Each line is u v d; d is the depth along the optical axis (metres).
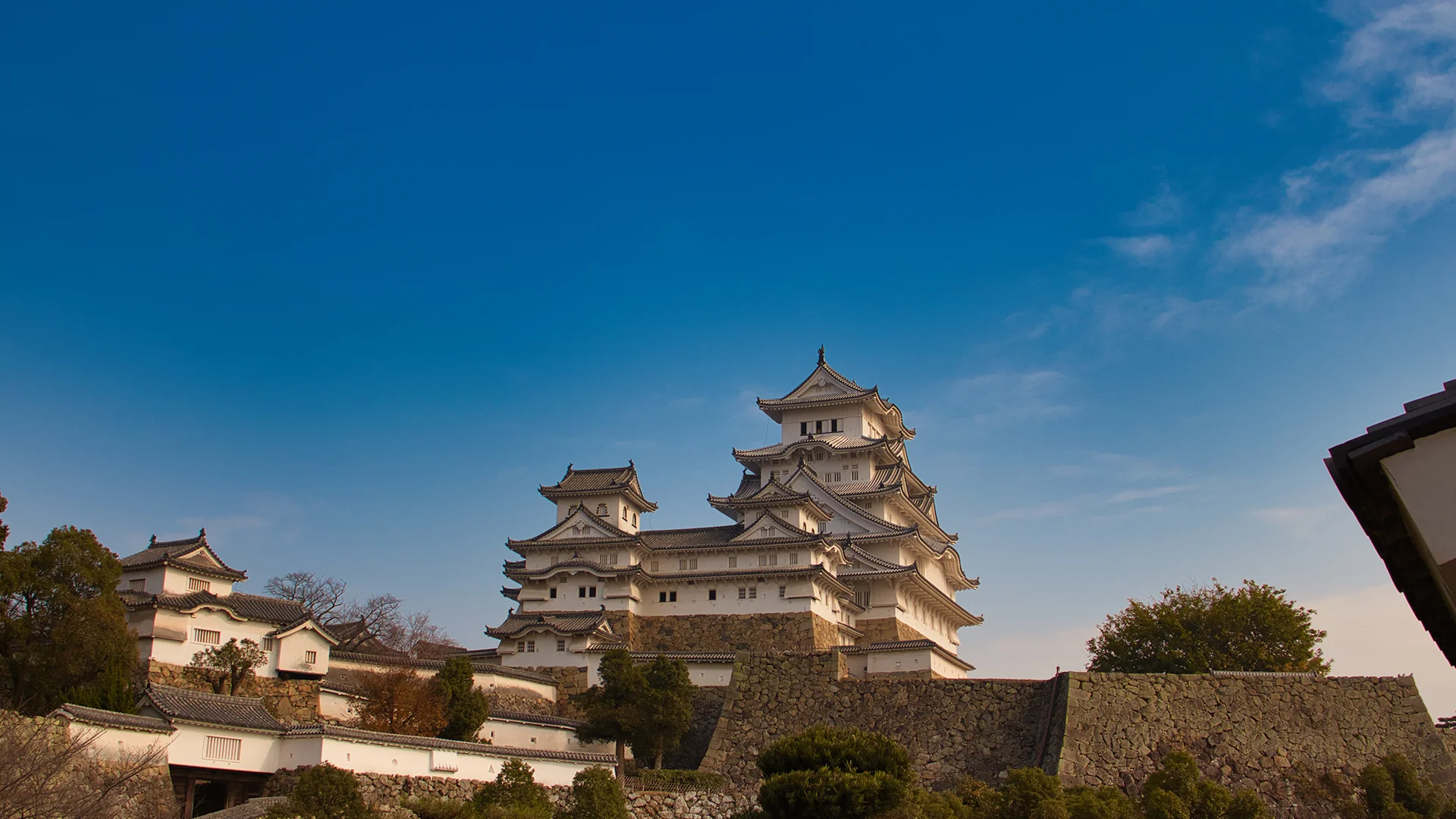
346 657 79.31
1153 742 68.81
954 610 121.31
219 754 57.72
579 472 115.75
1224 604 98.56
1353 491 17.30
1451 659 22.58
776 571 100.06
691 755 83.50
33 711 59.56
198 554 77.69
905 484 125.00
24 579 61.66
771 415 126.44
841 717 78.81
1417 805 64.44
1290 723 68.94
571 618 95.88
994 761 73.31
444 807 57.28
